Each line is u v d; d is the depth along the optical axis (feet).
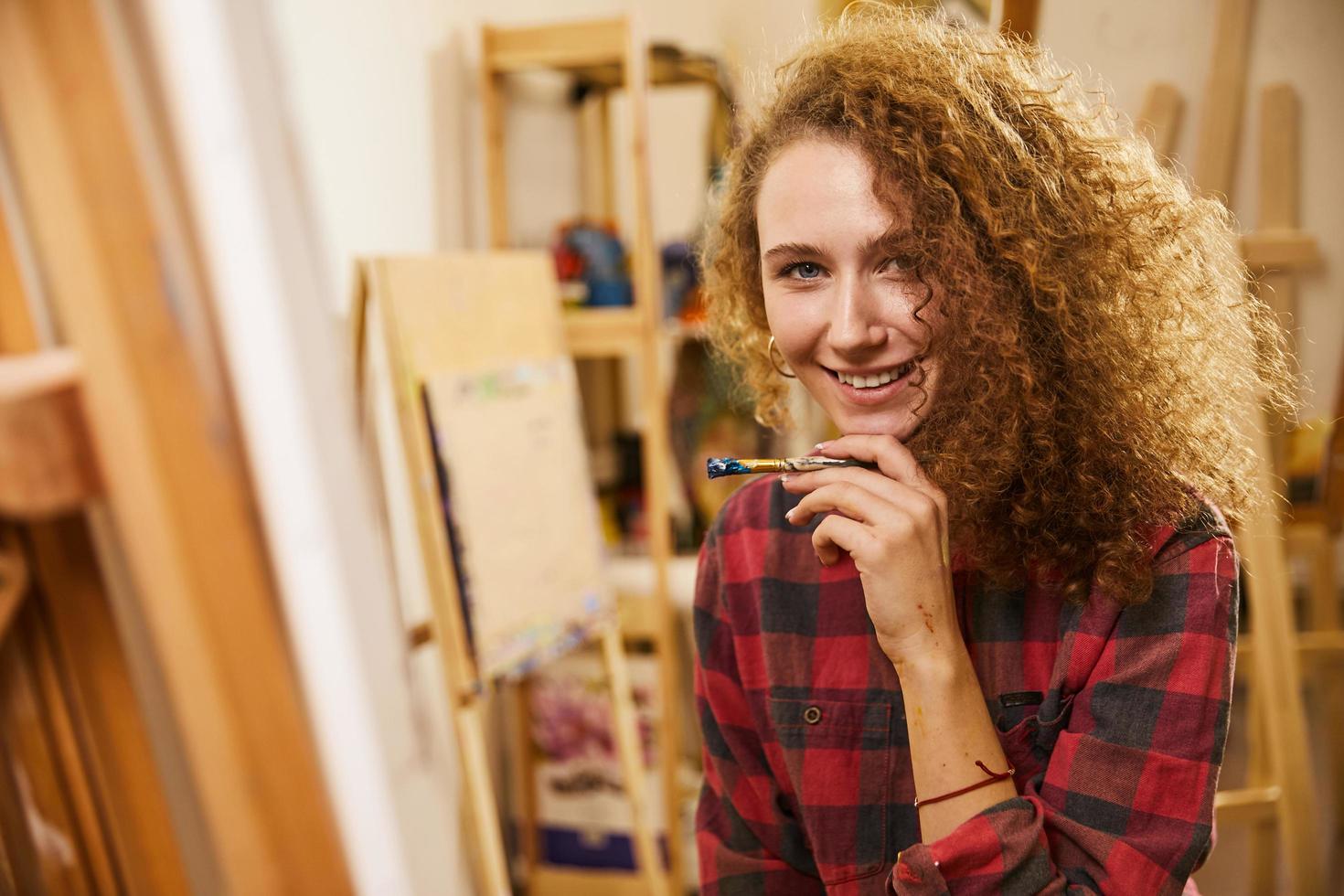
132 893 1.88
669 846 6.24
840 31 2.27
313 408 1.93
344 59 5.07
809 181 2.02
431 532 4.40
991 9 3.92
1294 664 4.79
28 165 1.58
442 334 4.59
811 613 2.45
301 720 1.79
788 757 2.43
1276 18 4.11
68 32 1.56
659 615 6.16
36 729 1.82
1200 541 2.02
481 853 4.51
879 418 2.19
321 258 2.02
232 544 1.72
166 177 1.65
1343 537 4.98
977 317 2.01
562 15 7.34
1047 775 2.07
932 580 1.99
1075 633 2.08
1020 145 2.06
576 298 6.23
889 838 2.32
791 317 2.13
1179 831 1.92
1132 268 2.11
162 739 1.83
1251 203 4.33
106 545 1.75
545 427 5.19
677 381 7.47
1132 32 4.11
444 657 4.44
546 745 6.42
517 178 6.91
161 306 1.63
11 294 1.59
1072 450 2.06
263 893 1.81
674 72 6.85
